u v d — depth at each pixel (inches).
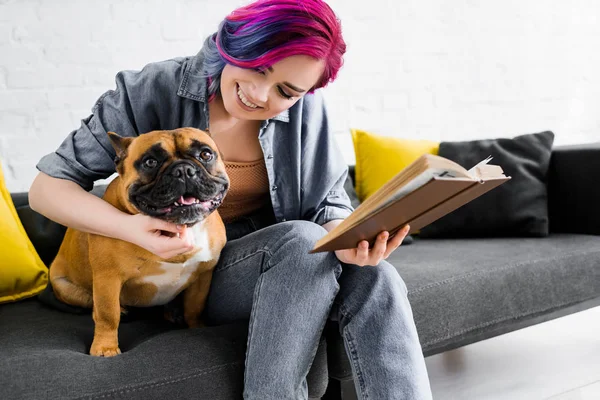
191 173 45.3
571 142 134.3
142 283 53.4
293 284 49.4
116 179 54.4
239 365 49.7
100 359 47.3
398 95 114.2
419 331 62.7
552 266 74.6
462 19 120.5
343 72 108.3
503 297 69.6
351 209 63.7
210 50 54.4
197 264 53.2
